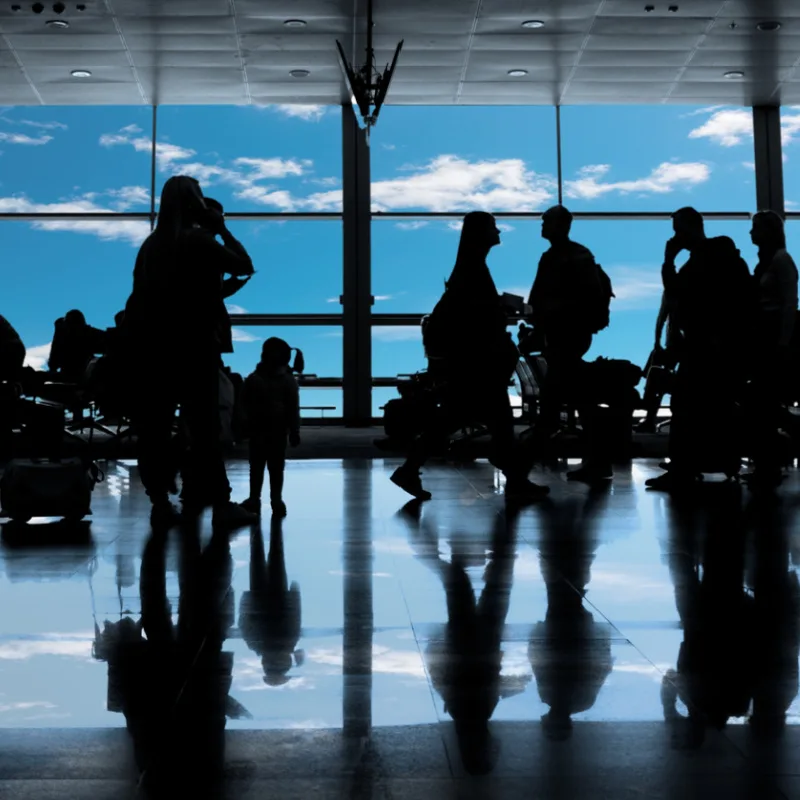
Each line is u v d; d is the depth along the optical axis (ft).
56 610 10.67
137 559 13.73
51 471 17.26
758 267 23.00
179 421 20.10
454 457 30.14
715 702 7.55
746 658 8.77
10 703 7.61
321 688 7.95
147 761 6.43
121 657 8.87
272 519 17.65
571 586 11.80
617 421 24.47
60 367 32.42
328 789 5.95
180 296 17.06
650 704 7.52
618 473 25.61
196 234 17.26
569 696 7.71
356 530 16.31
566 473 25.53
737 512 17.98
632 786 5.97
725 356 21.25
